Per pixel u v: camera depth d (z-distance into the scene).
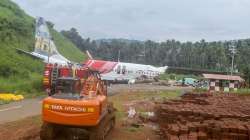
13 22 69.69
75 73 25.94
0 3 83.44
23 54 56.94
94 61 63.94
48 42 58.72
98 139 15.13
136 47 151.62
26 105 27.06
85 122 14.44
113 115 18.80
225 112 19.72
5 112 23.09
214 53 126.94
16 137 15.72
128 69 66.69
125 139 17.19
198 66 131.12
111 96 40.03
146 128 20.16
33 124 18.95
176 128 15.09
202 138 14.55
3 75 42.56
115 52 148.88
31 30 74.38
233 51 76.50
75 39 146.62
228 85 55.00
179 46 146.50
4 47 55.09
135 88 55.78
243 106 24.59
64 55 93.56
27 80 44.00
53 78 32.28
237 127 15.28
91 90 16.03
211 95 36.31
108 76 63.66
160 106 20.70
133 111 25.17
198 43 143.75
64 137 16.36
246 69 66.81
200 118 17.91
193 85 71.81
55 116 14.57
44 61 56.81
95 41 160.88
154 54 149.12
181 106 20.97
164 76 84.69
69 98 14.73
